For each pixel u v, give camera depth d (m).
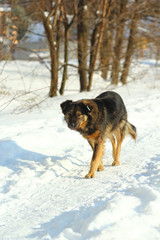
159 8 14.62
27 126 8.35
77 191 4.57
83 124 5.35
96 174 5.47
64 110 5.50
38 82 15.72
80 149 7.14
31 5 12.32
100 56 16.05
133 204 3.57
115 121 5.98
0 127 8.06
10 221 3.86
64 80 13.63
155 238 2.83
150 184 4.19
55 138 7.70
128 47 16.81
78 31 14.12
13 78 15.64
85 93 13.31
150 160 5.84
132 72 16.70
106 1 13.23
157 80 19.59
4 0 11.15
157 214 3.25
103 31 13.79
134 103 11.63
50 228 3.38
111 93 6.38
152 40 16.88
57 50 13.25
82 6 13.50
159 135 7.85
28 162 6.20
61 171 5.68
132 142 7.55
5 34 8.95
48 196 4.56
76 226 3.24
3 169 5.74
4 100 10.73
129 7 14.70
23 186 5.00
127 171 5.31
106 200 3.86
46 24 11.82
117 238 2.81
